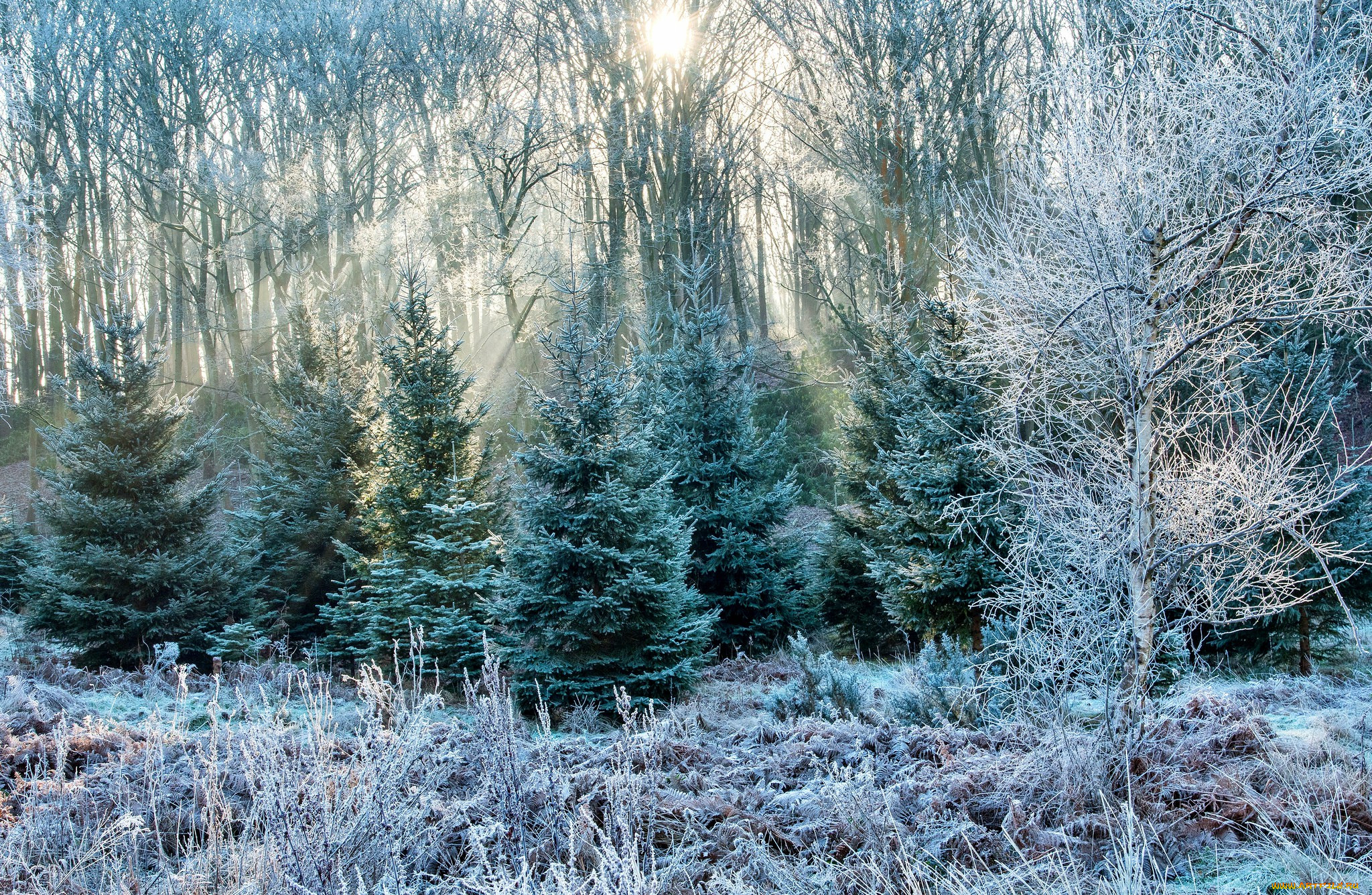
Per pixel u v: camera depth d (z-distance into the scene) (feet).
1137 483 16.31
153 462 46.93
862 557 53.93
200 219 139.74
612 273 109.19
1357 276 15.76
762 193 134.82
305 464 56.75
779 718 27.99
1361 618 38.19
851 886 12.23
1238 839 12.80
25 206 80.28
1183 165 16.44
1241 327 17.02
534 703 33.60
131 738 20.36
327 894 10.76
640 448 37.37
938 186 76.89
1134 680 15.85
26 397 114.62
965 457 37.68
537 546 34.30
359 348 104.53
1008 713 21.27
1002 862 12.84
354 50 124.98
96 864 13.03
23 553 63.57
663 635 34.32
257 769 13.42
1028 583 17.28
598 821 14.84
